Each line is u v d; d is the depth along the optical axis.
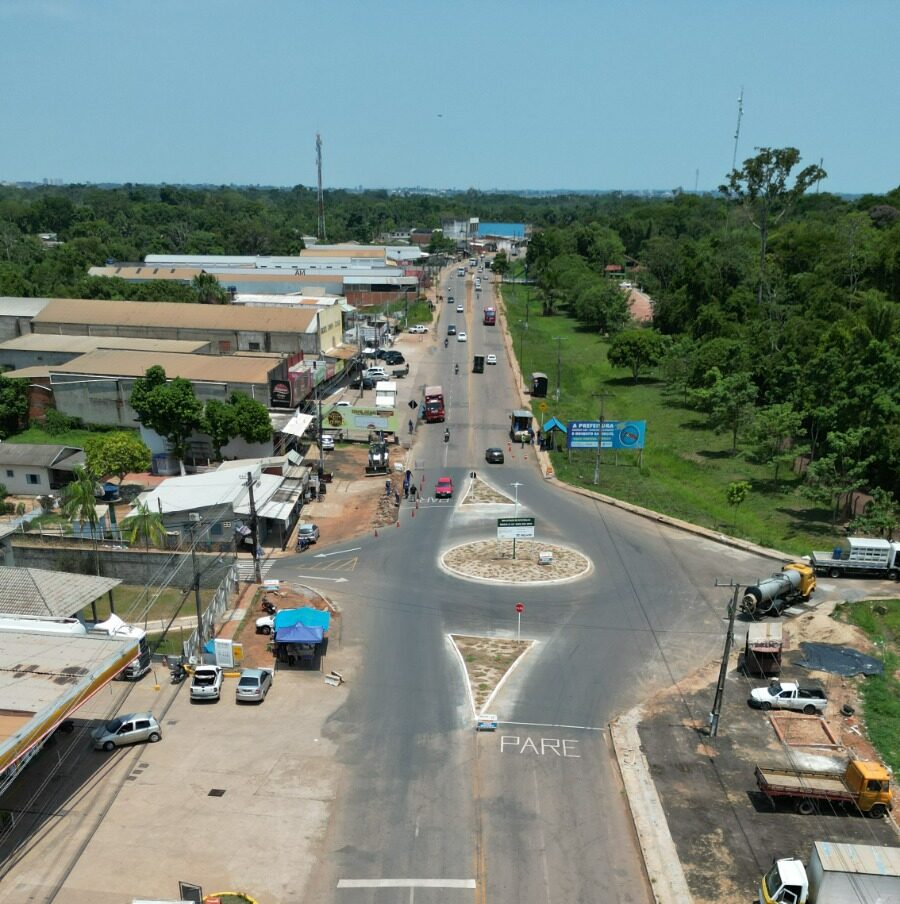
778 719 43.22
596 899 31.12
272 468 78.19
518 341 157.75
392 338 155.75
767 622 50.50
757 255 164.00
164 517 64.94
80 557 61.62
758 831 34.75
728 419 95.12
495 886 31.67
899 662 49.09
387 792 37.19
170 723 42.88
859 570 60.66
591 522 72.62
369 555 65.50
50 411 94.44
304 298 152.88
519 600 57.50
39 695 36.34
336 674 47.41
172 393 79.75
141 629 50.62
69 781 37.75
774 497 78.50
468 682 46.81
